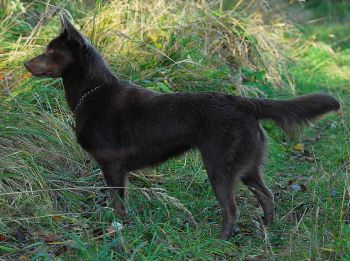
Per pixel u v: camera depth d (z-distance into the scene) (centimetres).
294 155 1266
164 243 812
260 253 823
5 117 1030
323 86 1770
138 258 763
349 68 1978
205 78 1334
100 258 740
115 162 904
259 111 870
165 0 1455
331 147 1268
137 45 1340
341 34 2473
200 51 1420
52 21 1395
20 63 1214
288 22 2033
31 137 1035
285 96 1540
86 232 831
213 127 858
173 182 1053
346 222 901
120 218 909
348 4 2888
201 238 855
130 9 1391
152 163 908
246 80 1487
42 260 759
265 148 890
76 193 966
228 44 1536
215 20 1520
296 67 1842
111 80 921
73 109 939
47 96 1142
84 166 1048
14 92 1095
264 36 1652
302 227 871
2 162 923
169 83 1290
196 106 872
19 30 1399
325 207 922
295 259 778
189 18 1469
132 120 886
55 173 1001
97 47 1309
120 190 911
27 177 919
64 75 932
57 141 1047
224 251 828
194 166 1098
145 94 902
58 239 812
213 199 1010
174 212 933
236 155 857
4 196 876
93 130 901
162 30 1414
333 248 795
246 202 1012
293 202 1000
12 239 810
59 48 916
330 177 1002
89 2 1572
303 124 873
